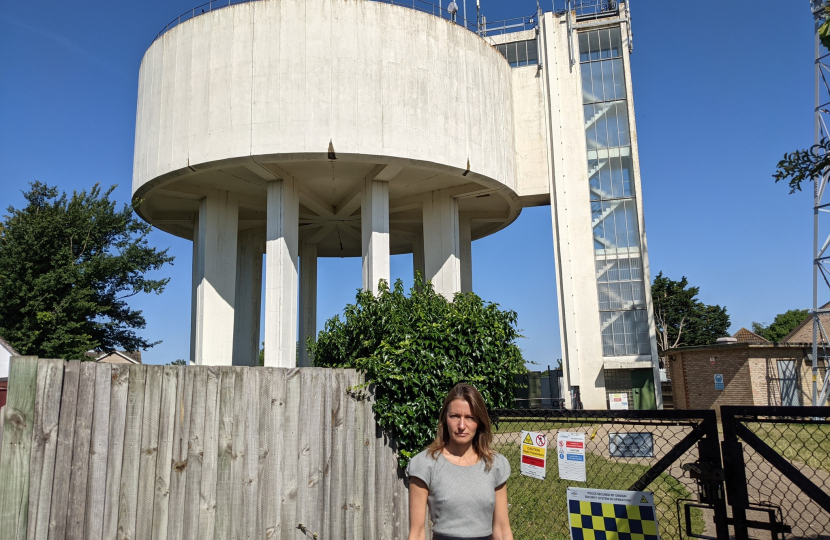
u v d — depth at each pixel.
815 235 23.22
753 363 25.66
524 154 24.81
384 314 8.81
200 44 18.20
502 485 3.62
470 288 26.25
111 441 4.74
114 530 4.68
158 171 18.50
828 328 39.12
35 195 28.09
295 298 19.53
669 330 59.31
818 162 5.24
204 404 5.47
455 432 3.53
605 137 24.73
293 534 6.13
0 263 24.80
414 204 24.00
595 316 23.70
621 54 25.02
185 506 5.21
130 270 26.70
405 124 17.89
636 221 24.05
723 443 4.32
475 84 19.92
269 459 6.00
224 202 21.36
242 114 17.44
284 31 17.56
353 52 17.59
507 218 27.09
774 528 4.08
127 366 4.91
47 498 4.31
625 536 4.52
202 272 20.66
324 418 6.72
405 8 18.44
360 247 33.00
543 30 25.47
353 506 7.00
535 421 5.44
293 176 19.91
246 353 26.80
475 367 8.12
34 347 23.48
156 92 19.02
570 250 24.20
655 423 4.69
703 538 4.29
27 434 4.27
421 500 3.49
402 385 7.58
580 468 5.04
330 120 17.25
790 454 12.39
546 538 7.12
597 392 23.28
